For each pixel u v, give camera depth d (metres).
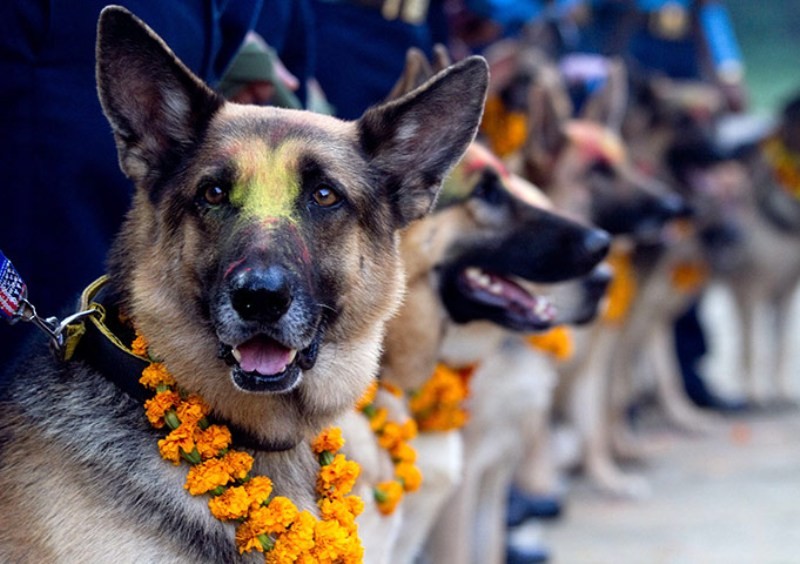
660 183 8.77
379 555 3.66
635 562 6.06
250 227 2.80
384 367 4.14
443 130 3.28
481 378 5.02
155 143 2.97
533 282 4.53
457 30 6.86
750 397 9.80
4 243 3.51
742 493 7.34
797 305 14.98
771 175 9.62
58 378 2.90
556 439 7.52
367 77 5.37
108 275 3.06
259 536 2.80
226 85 4.05
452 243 4.39
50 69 3.46
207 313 2.86
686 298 8.94
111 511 2.70
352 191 3.04
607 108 7.04
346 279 3.03
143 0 3.48
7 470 2.80
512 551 6.01
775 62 30.81
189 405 2.84
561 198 6.45
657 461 8.11
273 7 4.34
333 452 3.12
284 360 2.83
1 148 3.46
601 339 7.20
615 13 9.23
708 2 9.73
